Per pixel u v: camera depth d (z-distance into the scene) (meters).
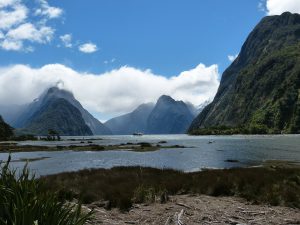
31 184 5.71
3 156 69.25
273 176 19.81
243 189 15.85
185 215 11.41
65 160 57.59
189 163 50.00
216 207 12.77
